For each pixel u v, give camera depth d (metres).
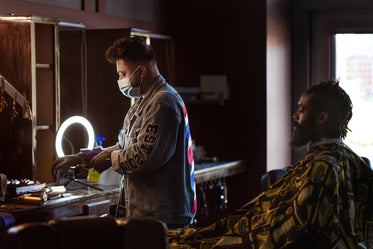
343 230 2.03
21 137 3.10
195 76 4.70
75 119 3.28
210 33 4.62
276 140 4.58
